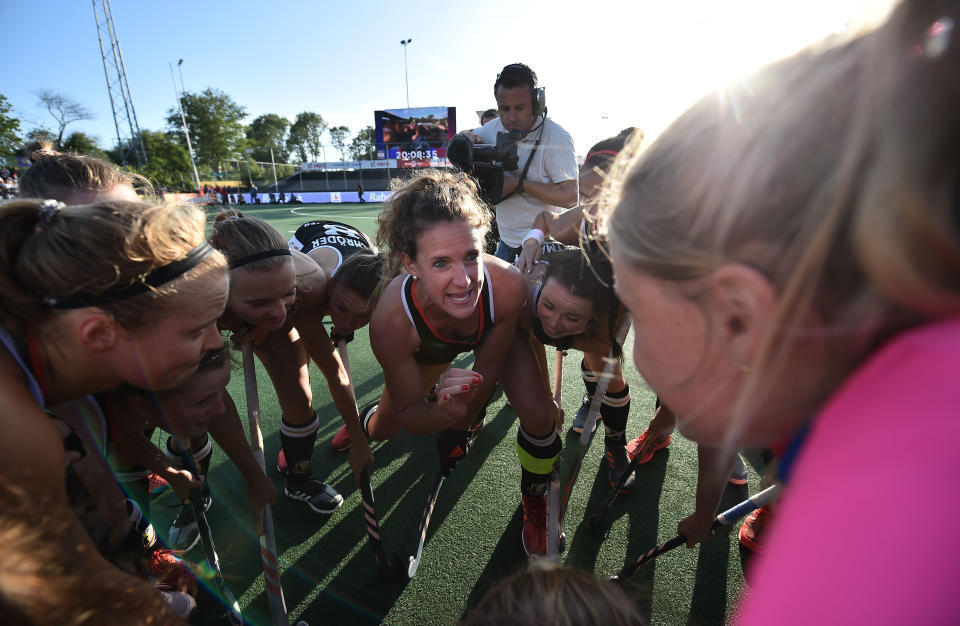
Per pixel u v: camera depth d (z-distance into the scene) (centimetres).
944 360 29
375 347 170
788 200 34
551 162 317
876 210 30
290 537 208
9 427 68
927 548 25
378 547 180
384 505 226
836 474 32
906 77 28
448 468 205
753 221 36
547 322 175
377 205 2630
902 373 31
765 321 39
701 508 163
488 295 167
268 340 189
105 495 129
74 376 85
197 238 93
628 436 275
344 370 221
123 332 83
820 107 33
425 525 193
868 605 27
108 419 130
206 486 222
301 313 196
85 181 162
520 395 183
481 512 219
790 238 35
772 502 161
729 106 38
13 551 70
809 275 35
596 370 222
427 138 3347
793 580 31
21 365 77
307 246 277
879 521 27
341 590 182
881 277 32
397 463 255
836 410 36
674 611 169
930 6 27
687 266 42
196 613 175
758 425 46
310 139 6750
